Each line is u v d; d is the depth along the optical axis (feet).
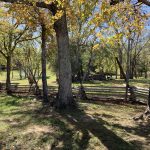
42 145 36.65
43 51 68.33
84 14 37.40
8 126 44.01
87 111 52.95
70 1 43.98
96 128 40.73
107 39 38.14
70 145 35.81
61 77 55.77
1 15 77.56
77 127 41.47
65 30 55.42
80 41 96.73
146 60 253.44
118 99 68.74
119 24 40.14
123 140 36.01
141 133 38.75
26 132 40.60
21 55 103.30
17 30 84.07
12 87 91.25
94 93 74.18
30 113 52.60
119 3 37.78
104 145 34.71
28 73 107.24
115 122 44.32
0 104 65.77
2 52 90.68
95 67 218.79
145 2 38.78
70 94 56.13
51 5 52.44
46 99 66.49
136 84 143.74
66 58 55.67
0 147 36.58
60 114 50.37
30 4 53.67
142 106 60.18
